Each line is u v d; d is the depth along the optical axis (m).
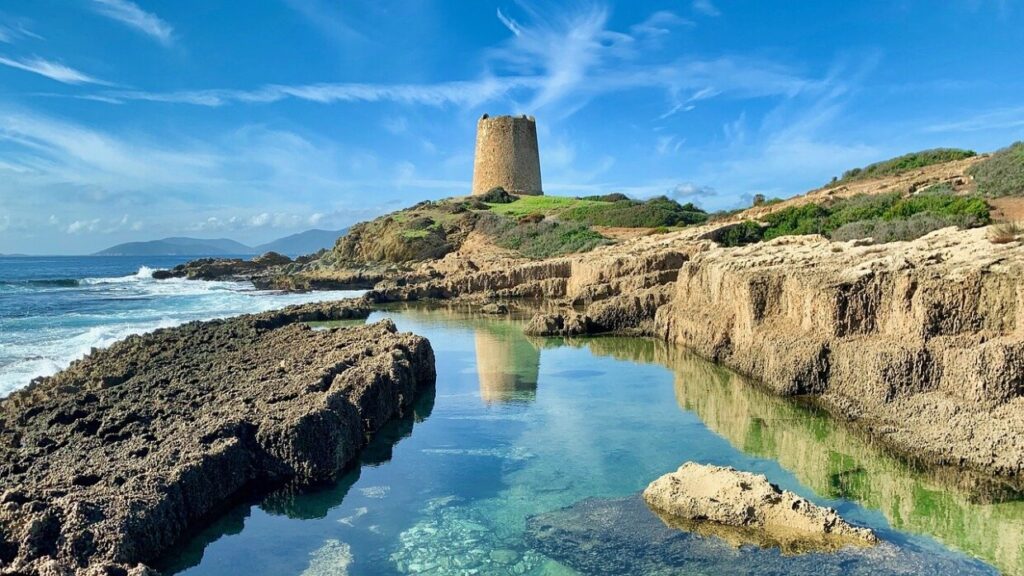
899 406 15.20
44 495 9.92
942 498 12.09
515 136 98.44
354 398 16.11
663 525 10.86
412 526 11.40
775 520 10.51
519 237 72.00
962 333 14.95
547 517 11.52
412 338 22.38
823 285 18.53
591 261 45.25
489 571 9.74
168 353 22.94
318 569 10.01
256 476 13.11
